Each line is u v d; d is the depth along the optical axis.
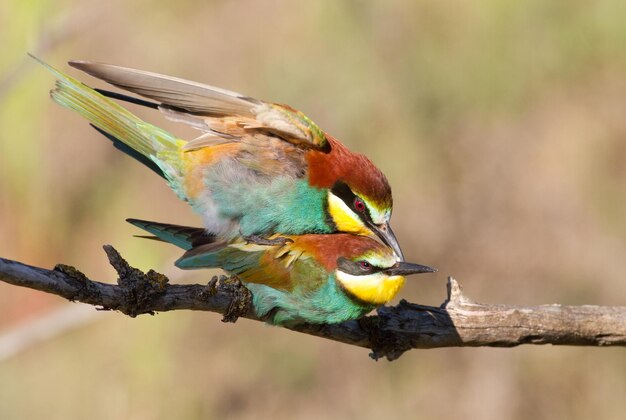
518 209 14.58
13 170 13.60
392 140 14.45
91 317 11.00
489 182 14.60
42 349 13.45
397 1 14.58
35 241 13.95
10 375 13.27
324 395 13.91
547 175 14.62
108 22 14.62
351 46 14.56
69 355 13.45
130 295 6.89
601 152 14.68
